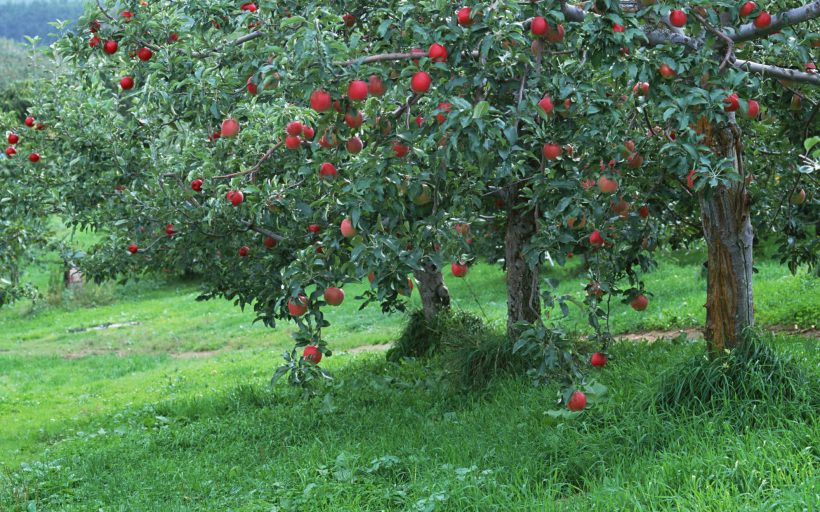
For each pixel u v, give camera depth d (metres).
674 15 3.91
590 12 3.80
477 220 5.55
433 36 3.80
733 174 4.05
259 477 5.54
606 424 5.07
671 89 4.01
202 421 7.98
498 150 3.74
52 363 16.06
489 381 7.18
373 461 5.29
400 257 4.24
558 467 4.65
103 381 13.46
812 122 6.36
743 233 4.98
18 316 24.02
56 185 8.51
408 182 4.28
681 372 5.11
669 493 3.85
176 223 6.82
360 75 3.74
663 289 13.39
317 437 6.34
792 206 7.31
